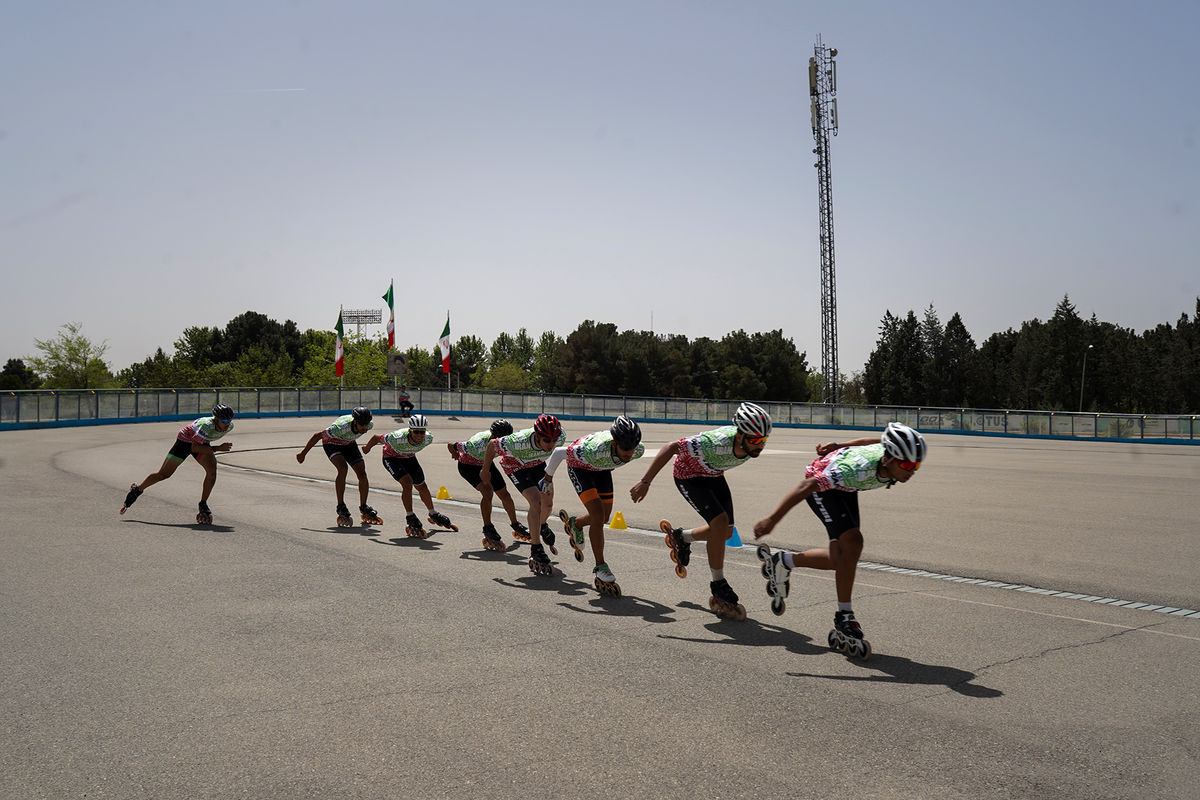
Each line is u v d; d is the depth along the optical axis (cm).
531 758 353
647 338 10456
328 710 408
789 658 504
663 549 891
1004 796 321
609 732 383
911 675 473
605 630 564
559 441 712
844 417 5081
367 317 7119
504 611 614
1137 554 884
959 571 792
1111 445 3744
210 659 489
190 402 3806
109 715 400
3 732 379
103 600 634
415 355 12138
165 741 369
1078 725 397
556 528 1020
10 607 610
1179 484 1719
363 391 4588
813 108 5388
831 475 521
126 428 3206
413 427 904
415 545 895
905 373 9900
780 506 532
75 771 338
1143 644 542
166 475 1038
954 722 399
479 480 891
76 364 8538
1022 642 545
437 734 379
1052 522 1127
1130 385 9712
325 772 338
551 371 9762
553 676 464
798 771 342
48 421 3234
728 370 9031
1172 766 351
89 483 1430
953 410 4806
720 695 436
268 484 1473
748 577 752
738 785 329
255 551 842
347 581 711
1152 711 417
